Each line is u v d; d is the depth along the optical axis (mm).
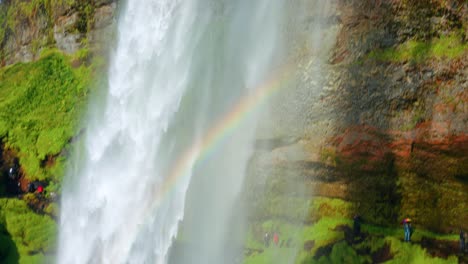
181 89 33938
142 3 37781
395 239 25375
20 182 40500
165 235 32188
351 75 28000
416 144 26031
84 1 43812
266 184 29359
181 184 32438
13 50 49750
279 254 27281
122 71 38625
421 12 26578
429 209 25625
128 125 37156
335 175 27922
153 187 34375
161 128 34875
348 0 28359
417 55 26500
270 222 28641
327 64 28750
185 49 34188
